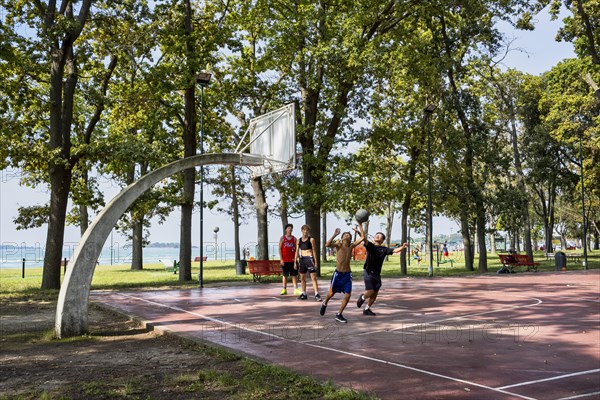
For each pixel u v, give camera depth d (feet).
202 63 80.12
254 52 103.14
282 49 85.25
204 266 138.10
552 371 22.49
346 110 87.97
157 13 79.61
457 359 24.76
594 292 59.00
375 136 91.35
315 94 88.58
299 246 51.34
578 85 143.74
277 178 107.34
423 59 91.76
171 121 90.68
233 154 41.70
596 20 109.91
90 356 26.40
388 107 100.99
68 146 72.28
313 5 83.46
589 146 140.56
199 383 20.71
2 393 19.43
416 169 102.27
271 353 26.20
